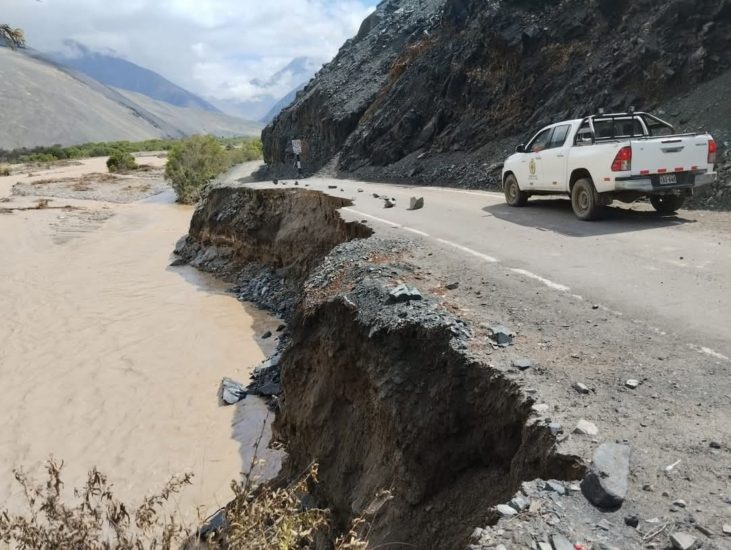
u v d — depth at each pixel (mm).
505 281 7680
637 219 11078
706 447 3811
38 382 13039
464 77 24094
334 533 6773
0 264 24422
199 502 8547
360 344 7008
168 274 22141
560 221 11469
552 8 21281
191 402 11797
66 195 48531
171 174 44094
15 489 9195
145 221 34562
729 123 13227
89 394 12344
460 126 23422
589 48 19328
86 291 20125
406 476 5680
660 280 7262
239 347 14516
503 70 22281
